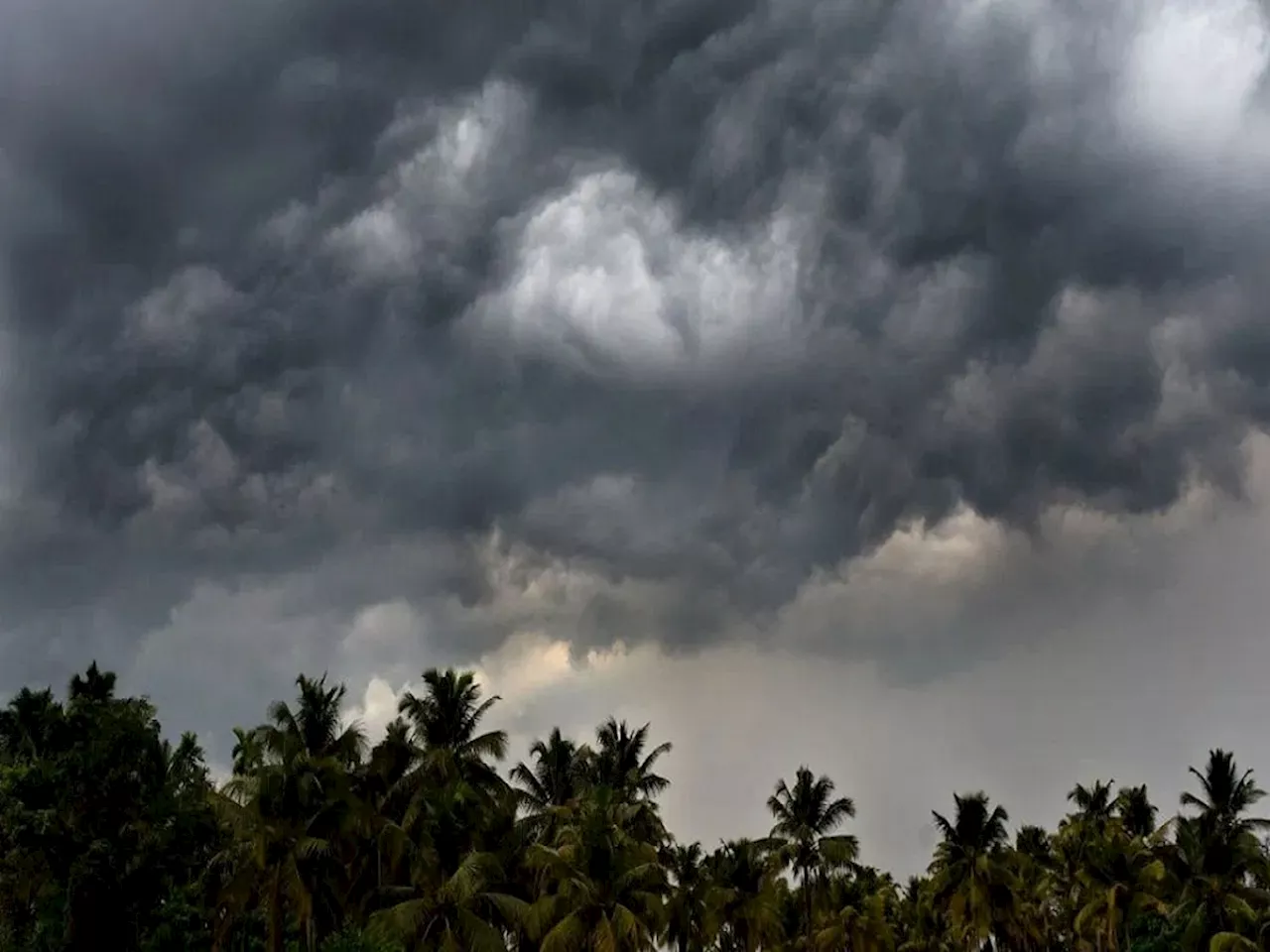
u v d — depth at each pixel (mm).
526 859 68812
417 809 67188
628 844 70062
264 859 58000
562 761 84812
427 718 74188
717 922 87875
